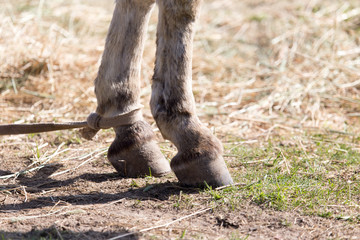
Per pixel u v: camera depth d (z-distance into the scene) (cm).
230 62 1152
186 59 460
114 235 412
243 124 808
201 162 484
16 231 416
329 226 443
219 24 1394
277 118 844
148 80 992
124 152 539
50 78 938
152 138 544
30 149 650
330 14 1396
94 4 1480
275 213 464
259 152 650
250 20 1398
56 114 802
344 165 607
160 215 457
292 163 608
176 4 444
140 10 502
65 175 566
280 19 1392
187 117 475
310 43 1244
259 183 516
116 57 514
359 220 455
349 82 1022
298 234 427
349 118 865
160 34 463
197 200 482
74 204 481
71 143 682
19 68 964
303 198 496
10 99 866
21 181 545
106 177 553
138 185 524
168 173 550
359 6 1434
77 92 910
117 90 518
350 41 1252
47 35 1105
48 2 1423
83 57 1065
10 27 1046
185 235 417
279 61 1155
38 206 474
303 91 957
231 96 949
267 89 970
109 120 523
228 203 477
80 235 411
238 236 416
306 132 759
